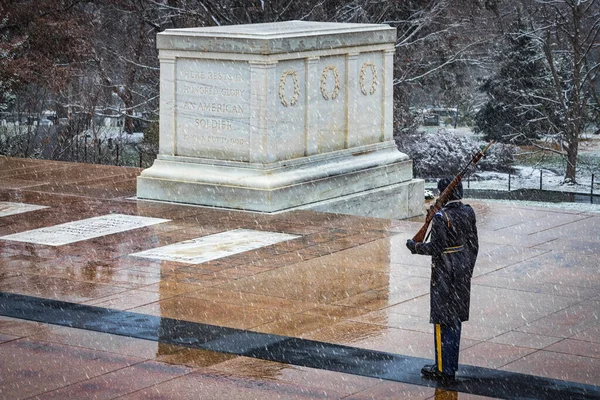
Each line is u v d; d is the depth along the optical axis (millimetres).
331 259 17922
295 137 22469
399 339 13375
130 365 12352
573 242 19625
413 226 20828
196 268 17219
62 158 46688
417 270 17125
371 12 48719
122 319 14297
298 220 21188
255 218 21297
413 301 15234
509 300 15320
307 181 22453
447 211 11641
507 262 17875
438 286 11602
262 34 21297
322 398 11195
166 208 22391
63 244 18953
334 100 23344
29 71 44844
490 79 63594
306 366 12297
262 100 21531
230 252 18406
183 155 23031
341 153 23594
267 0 47781
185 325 14031
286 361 12492
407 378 11828
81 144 48469
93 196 23844
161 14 52531
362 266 17422
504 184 57656
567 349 12930
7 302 15125
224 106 22156
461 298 11586
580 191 56250
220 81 22109
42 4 47906
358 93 23922
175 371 12133
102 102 53906
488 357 12617
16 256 18016
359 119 24094
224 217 21422
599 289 15984
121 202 23109
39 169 27734
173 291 15797
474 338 13414
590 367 12219
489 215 22578
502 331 13719
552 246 19266
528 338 13398
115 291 15789
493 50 60656
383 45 24422
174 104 22875
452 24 47938
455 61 50500
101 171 27484
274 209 21688
